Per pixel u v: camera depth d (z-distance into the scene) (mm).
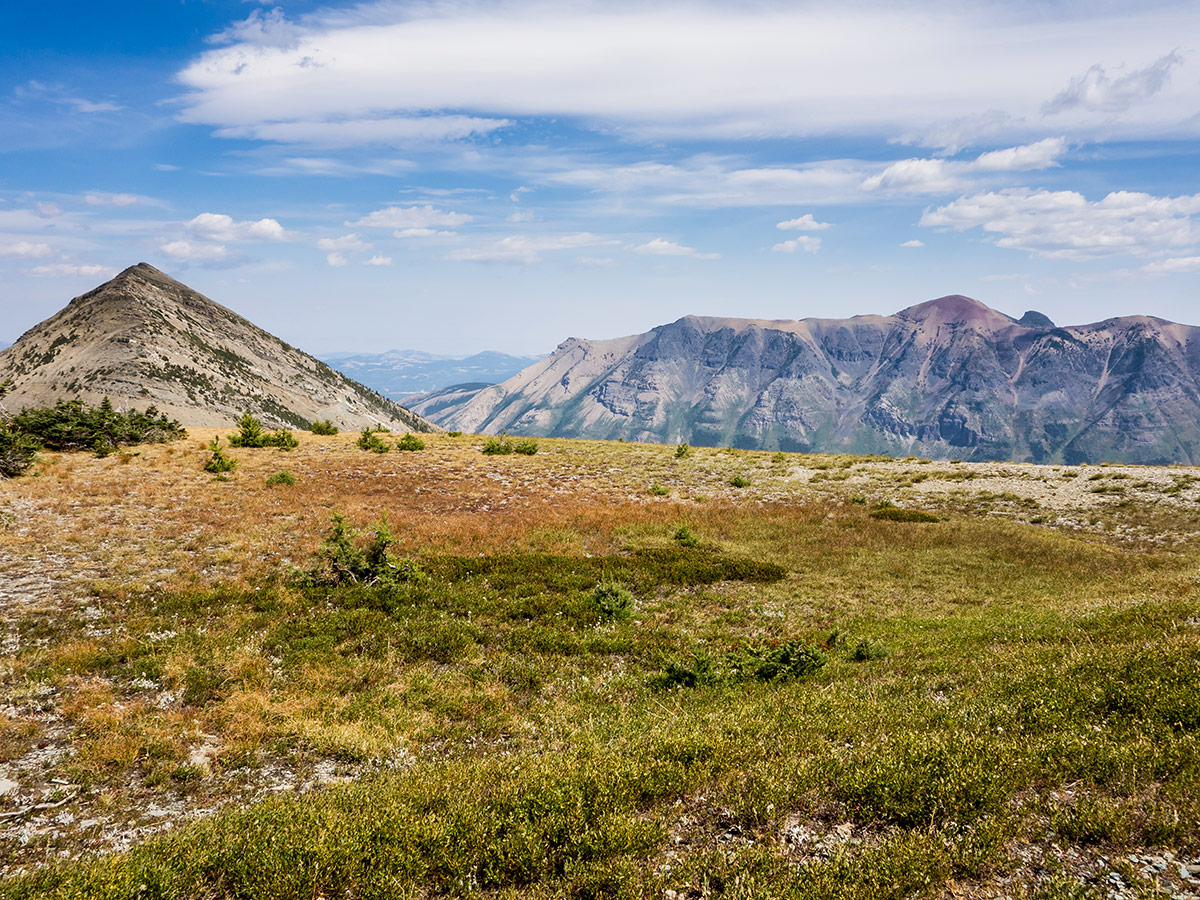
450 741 10219
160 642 13711
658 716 10391
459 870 6082
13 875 6293
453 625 15633
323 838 6348
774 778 7133
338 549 18891
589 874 5848
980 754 7281
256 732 10086
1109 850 5680
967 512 32500
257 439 50500
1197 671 8836
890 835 6176
